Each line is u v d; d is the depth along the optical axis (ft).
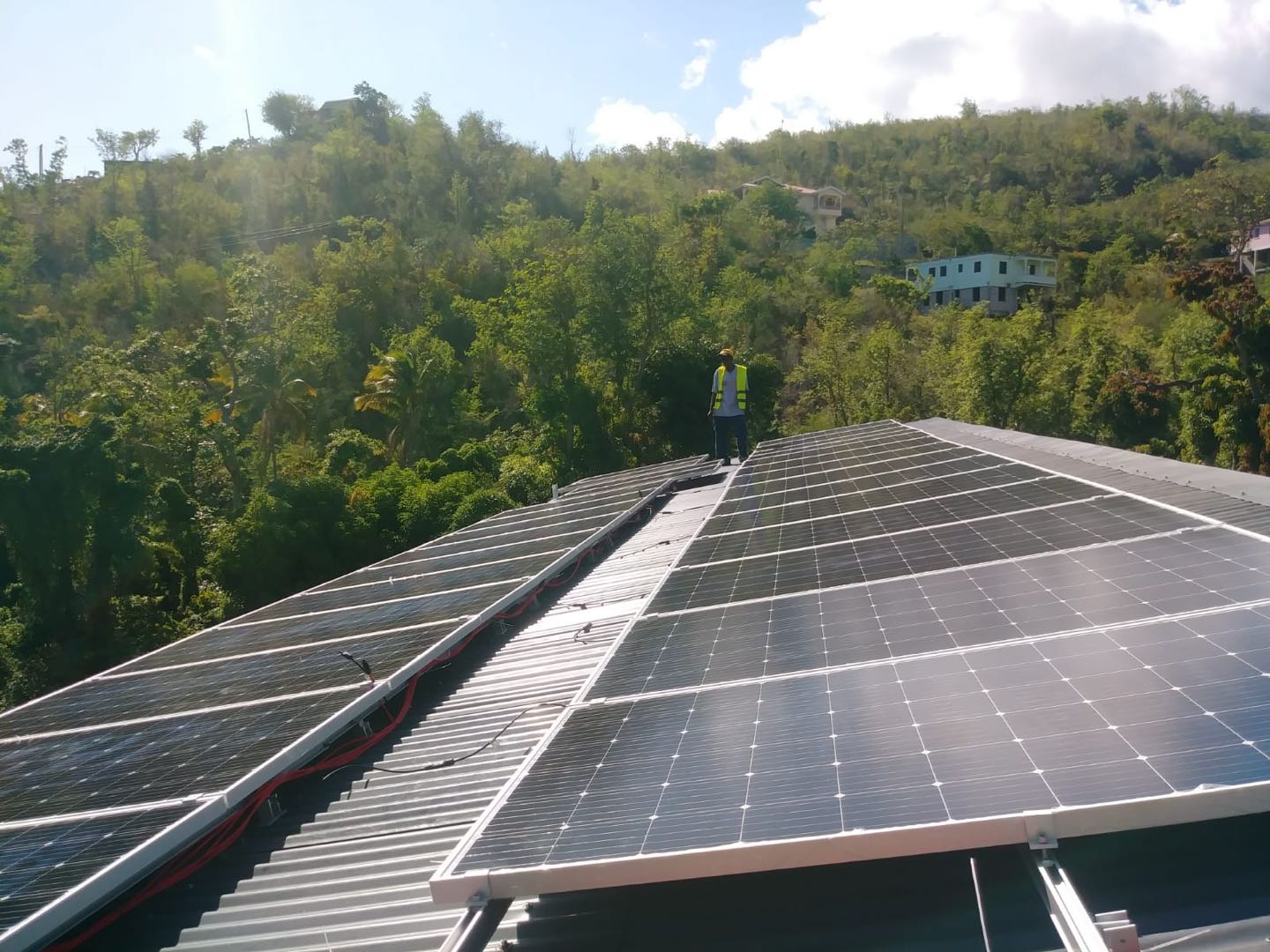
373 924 17.25
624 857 12.67
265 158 333.42
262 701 25.73
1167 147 542.57
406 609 36.27
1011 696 15.23
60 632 101.30
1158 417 174.19
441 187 322.55
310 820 22.88
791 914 14.01
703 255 262.88
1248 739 11.99
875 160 563.89
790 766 14.56
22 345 198.80
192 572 118.73
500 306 204.23
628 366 162.30
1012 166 524.11
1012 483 37.58
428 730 27.35
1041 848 11.50
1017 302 329.72
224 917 19.02
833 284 278.05
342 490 126.11
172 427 135.13
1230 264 158.40
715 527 44.73
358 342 218.59
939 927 12.86
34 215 279.28
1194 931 11.42
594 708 20.42
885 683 17.30
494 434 174.60
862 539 32.60
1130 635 16.85
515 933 15.39
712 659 22.02
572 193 345.72
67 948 18.07
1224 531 22.91
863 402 179.52
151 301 227.20
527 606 38.60
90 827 18.11
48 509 100.99
